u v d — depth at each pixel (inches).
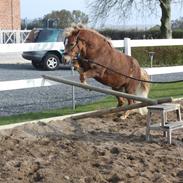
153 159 283.7
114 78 404.2
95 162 277.4
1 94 596.4
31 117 417.4
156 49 1037.8
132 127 379.2
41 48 441.4
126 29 1569.9
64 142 325.4
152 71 529.0
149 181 243.4
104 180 245.6
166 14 1192.8
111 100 532.4
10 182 242.5
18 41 1317.7
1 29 1407.5
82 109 460.8
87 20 1336.1
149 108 336.5
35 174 254.7
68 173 256.7
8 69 938.1
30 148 308.3
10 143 318.0
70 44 382.0
